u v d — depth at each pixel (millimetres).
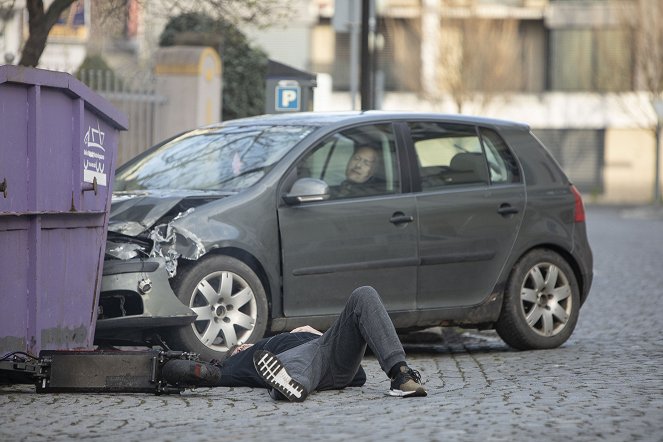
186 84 43781
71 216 19000
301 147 22562
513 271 24609
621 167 127875
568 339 26781
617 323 29875
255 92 57625
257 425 15133
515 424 15031
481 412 16016
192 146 23953
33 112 17984
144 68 44469
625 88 123938
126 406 16625
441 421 15281
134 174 23719
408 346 26438
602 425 14945
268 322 21781
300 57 127188
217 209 21234
